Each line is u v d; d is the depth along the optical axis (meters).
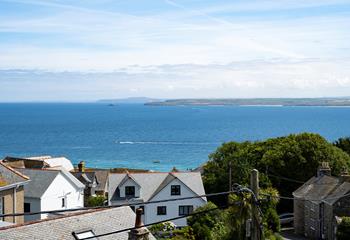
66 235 28.86
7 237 26.30
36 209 63.50
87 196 86.06
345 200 66.69
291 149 90.75
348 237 61.78
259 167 91.12
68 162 107.00
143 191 75.56
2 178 48.50
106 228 31.23
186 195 73.88
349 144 116.25
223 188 88.44
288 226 84.06
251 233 18.31
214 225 57.62
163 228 63.50
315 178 82.56
